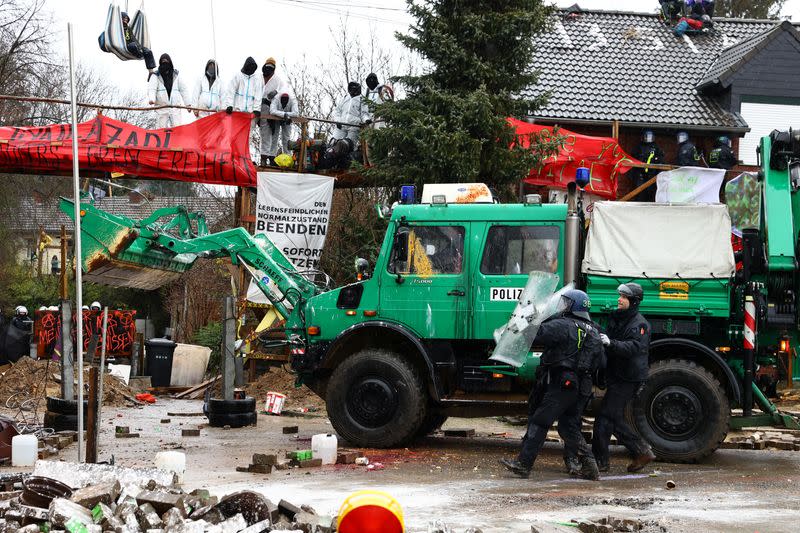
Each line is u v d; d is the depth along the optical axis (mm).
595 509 7887
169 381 21625
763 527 7234
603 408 9984
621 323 10000
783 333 11023
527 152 17547
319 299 11945
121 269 13000
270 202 18453
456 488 8867
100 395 8438
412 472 9812
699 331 10742
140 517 6180
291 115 18859
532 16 17500
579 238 11172
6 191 32531
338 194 22938
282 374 18672
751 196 11797
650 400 10641
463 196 11984
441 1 17875
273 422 14609
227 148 18141
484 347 11500
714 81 23031
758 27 27031
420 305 11461
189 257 13656
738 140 23078
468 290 11328
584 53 24688
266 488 8703
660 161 21547
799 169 11188
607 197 19406
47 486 6734
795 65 23156
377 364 11305
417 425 11273
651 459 9945
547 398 9414
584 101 22844
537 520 7375
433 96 17109
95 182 17828
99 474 7430
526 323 10477
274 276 12531
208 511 6375
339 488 8758
